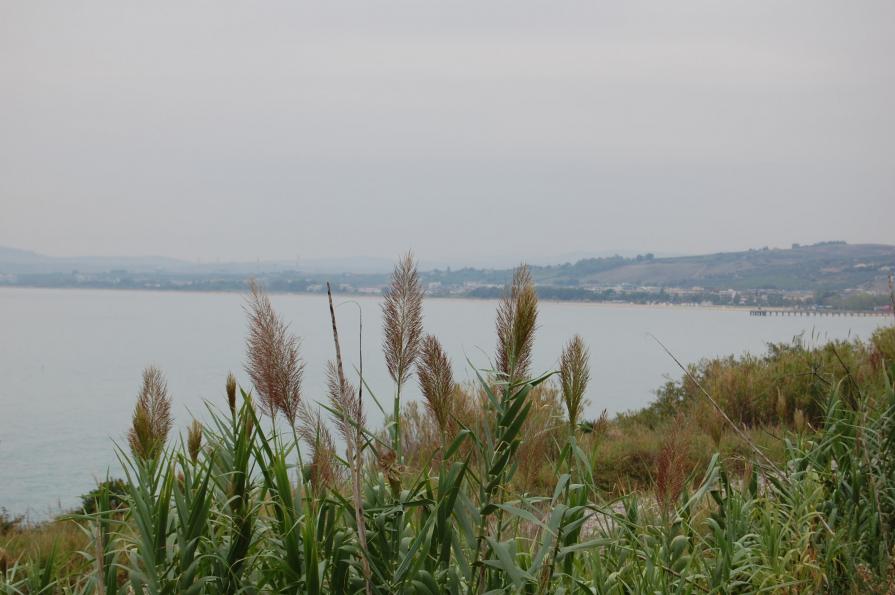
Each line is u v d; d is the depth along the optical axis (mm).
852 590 3910
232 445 2959
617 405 45094
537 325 2633
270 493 2955
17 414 61375
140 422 3008
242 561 2887
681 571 3529
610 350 128000
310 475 2830
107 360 125562
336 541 2709
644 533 3643
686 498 4059
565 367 3020
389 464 2652
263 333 2742
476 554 2596
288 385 2730
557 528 2816
